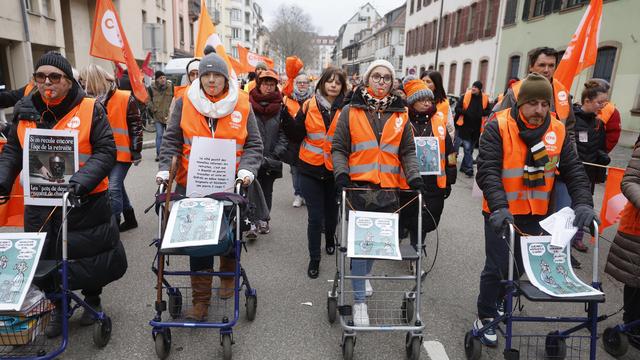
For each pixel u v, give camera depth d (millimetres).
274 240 5207
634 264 2951
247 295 3393
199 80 3123
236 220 2898
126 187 7320
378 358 3021
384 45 58188
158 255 2836
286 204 6762
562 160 2963
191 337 3207
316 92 4203
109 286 3902
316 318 3510
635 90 14117
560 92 3793
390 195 3254
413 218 3963
